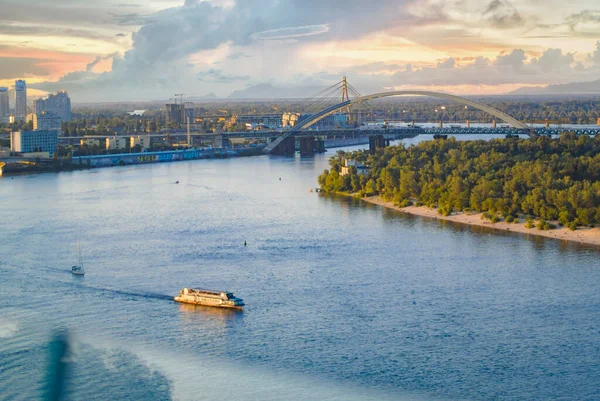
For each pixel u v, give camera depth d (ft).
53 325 634.02
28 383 537.24
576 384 540.52
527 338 612.70
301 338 612.70
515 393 529.45
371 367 565.12
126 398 517.14
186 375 552.82
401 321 646.33
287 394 528.63
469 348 595.06
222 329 629.51
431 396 524.93
